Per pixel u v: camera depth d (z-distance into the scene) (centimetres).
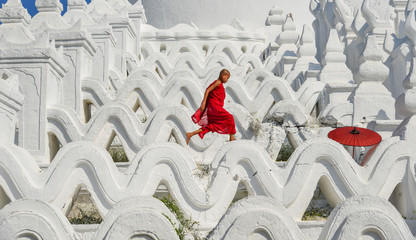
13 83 1118
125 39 1969
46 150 1284
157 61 1916
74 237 795
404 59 1582
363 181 993
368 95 1323
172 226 762
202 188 968
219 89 1120
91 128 1252
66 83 1502
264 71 1630
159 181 975
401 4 1844
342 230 780
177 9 2634
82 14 1912
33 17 1722
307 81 1533
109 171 971
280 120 1312
